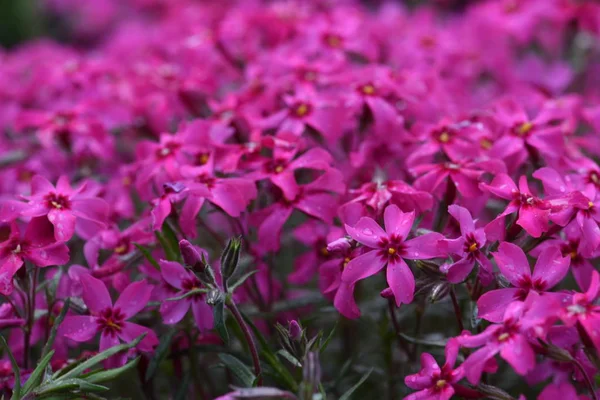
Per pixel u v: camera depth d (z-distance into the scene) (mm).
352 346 386
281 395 315
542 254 327
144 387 354
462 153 362
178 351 353
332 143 376
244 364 348
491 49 469
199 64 448
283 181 350
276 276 409
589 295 315
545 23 480
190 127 370
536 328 312
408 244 331
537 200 333
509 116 370
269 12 459
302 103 380
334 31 426
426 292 332
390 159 375
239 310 348
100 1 726
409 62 440
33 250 337
